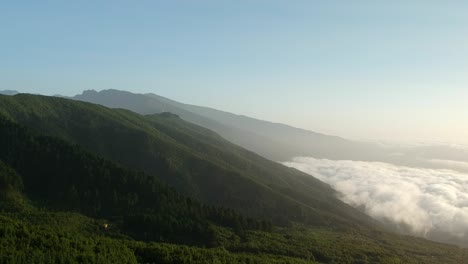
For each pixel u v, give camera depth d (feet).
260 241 579.89
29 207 559.38
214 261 384.88
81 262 315.17
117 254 358.64
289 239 625.82
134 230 545.44
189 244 533.96
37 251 309.42
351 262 568.00
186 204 655.35
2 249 295.69
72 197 614.34
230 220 636.89
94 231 516.32
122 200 626.64
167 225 552.82
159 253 387.14
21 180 615.16
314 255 575.38
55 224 496.64
